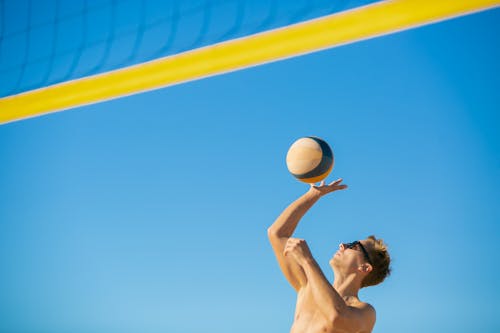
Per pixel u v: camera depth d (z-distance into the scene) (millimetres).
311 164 3098
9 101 6387
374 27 4844
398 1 4781
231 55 5500
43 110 6227
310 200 3088
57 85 6215
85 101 6066
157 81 5805
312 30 5137
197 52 5668
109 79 6004
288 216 3068
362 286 3064
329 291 2666
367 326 2762
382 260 3059
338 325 2652
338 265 3045
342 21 4996
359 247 3051
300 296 3008
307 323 2867
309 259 2723
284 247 3023
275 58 5281
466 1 4516
